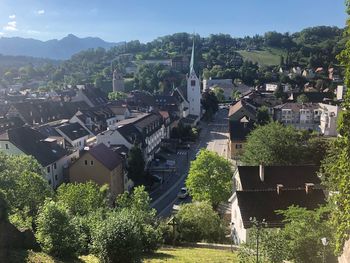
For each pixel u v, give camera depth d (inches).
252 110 4980.3
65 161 2881.4
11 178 1556.3
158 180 3129.9
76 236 1143.6
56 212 1096.8
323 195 1718.8
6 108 4505.4
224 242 1774.1
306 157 2490.2
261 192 1723.7
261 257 1032.8
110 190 2527.1
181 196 2758.4
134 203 1715.1
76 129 3567.9
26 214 1360.7
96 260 1120.2
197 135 4832.7
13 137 2554.1
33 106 4498.0
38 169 1950.1
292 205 1520.7
